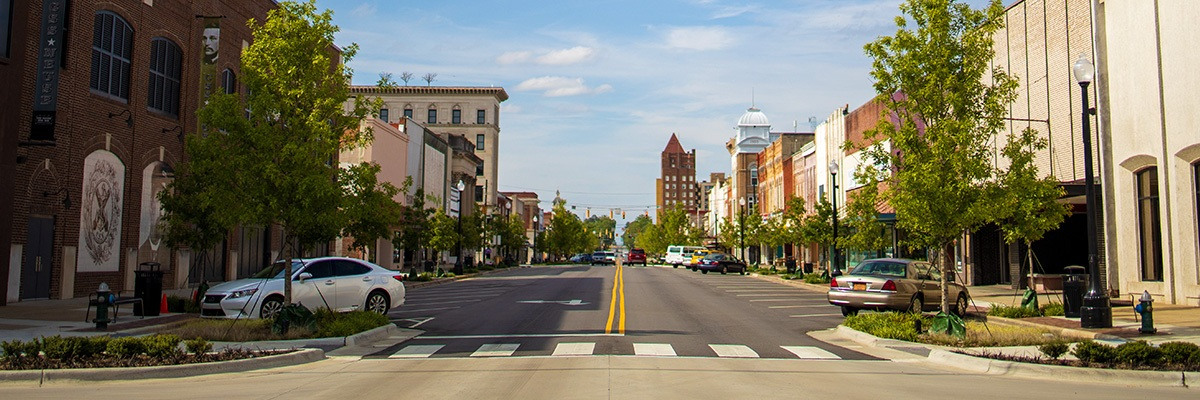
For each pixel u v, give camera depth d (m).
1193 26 21.66
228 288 18.44
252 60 17.31
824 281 39.22
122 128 28.53
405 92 112.44
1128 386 10.85
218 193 16.81
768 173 76.44
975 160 16.41
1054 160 30.05
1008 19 33.34
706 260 59.31
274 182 16.67
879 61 17.58
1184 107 22.02
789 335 17.44
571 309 24.11
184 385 10.59
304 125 17.20
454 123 112.69
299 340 15.20
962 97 16.91
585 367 12.12
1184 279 22.33
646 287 37.31
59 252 25.48
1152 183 24.09
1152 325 16.91
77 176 26.22
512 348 14.81
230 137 17.05
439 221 48.78
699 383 10.59
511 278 49.22
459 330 18.28
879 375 11.59
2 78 21.25
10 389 10.27
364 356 13.88
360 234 28.47
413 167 63.59
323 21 17.70
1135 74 24.28
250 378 11.26
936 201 16.20
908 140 16.84
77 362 11.47
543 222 177.12
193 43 32.94
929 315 20.02
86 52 26.53
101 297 17.11
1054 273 32.94
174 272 31.67
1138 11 24.08
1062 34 29.53
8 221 21.84
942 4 16.73
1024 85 32.16
